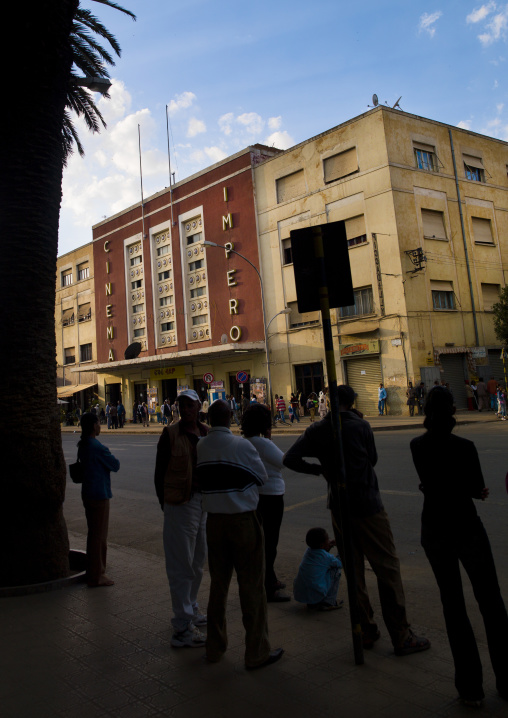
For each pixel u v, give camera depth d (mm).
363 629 3631
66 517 9758
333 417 3475
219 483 3551
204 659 3592
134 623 4273
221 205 33281
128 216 40875
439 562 2975
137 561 6176
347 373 27062
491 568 2939
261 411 4793
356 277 26578
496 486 8648
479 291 28000
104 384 44469
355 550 3641
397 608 3482
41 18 5457
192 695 3121
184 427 4207
